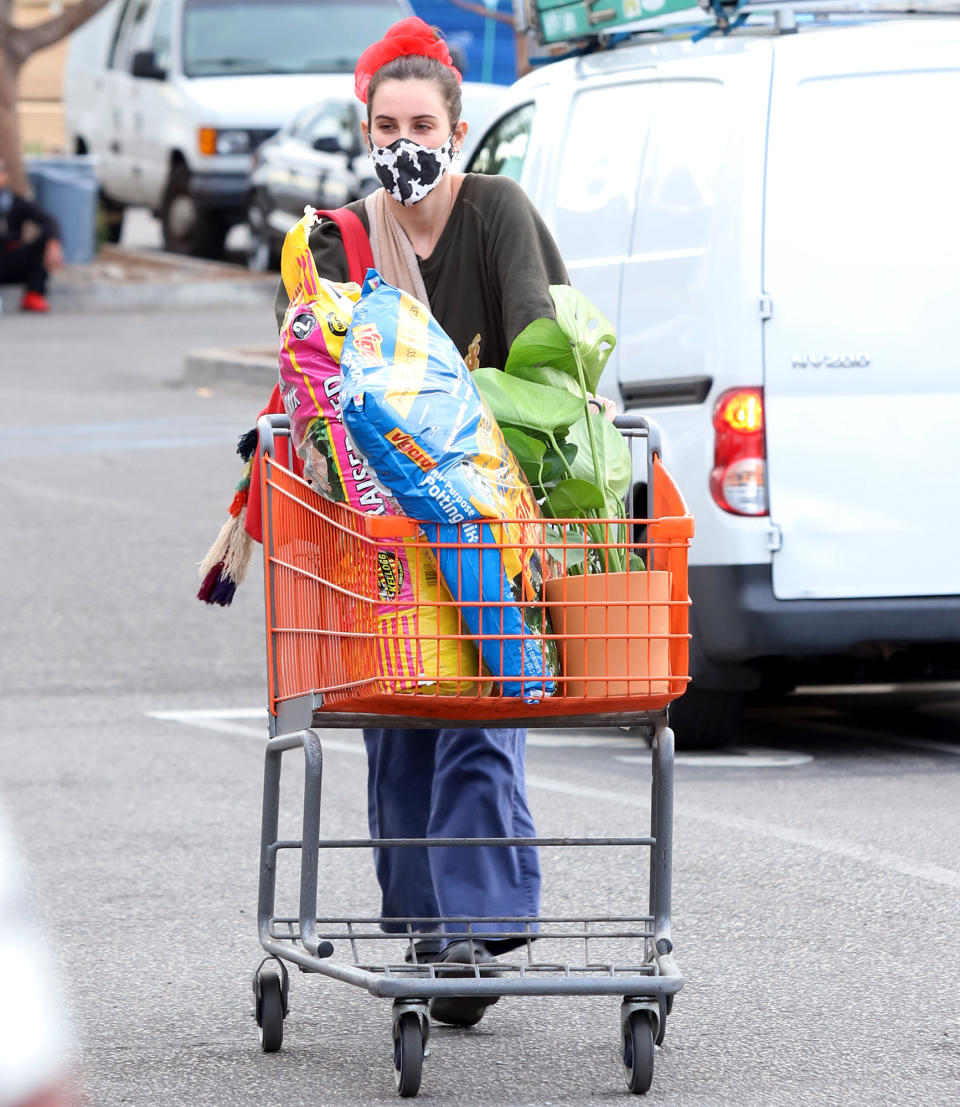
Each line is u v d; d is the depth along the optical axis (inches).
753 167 850.1
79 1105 430.3
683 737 889.5
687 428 864.3
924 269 845.8
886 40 861.8
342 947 585.6
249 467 509.7
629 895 658.2
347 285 476.1
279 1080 480.1
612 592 457.1
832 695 1053.8
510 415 464.4
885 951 592.1
